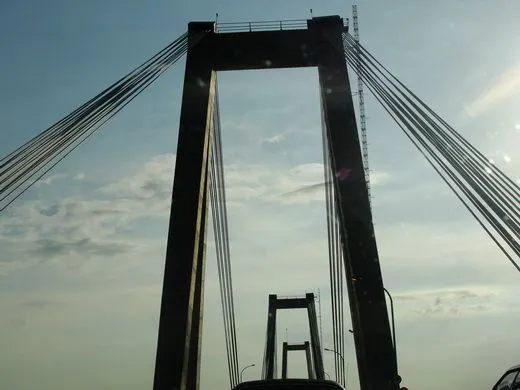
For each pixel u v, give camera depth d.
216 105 43.28
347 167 37.41
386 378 32.66
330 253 48.12
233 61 40.56
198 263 37.09
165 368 32.34
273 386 13.65
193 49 40.78
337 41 40.88
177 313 33.44
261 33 41.16
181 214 35.78
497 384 13.77
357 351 35.69
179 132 38.12
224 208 47.94
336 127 38.47
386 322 33.81
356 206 36.44
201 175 36.94
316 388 13.58
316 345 79.31
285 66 40.94
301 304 84.44
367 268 35.03
